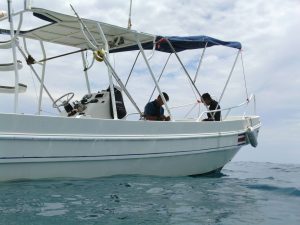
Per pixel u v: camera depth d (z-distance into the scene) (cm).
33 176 649
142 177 805
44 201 530
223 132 1009
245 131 1106
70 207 507
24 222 429
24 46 915
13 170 623
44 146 645
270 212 555
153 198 606
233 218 509
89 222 445
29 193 570
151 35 877
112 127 733
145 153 795
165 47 978
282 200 654
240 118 1195
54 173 673
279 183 890
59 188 620
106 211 500
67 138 668
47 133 646
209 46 1038
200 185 795
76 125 682
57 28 855
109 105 862
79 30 871
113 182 714
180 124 867
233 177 1038
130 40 935
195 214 519
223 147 1016
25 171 637
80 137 686
